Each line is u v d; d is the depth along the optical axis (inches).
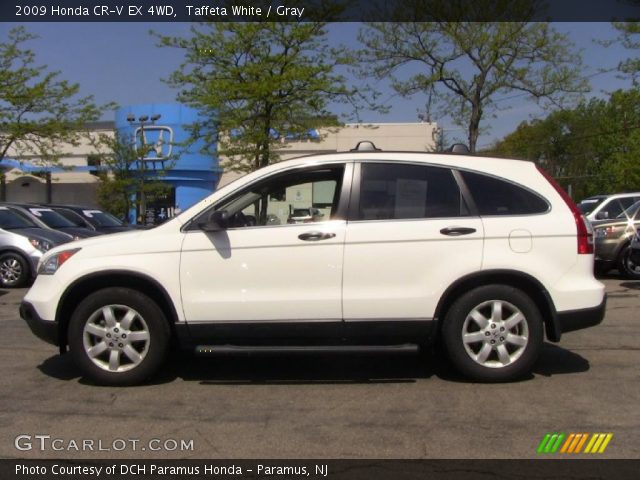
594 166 2305.6
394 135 1412.4
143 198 1299.2
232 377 232.2
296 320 213.0
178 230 217.3
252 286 213.2
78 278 215.3
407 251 211.9
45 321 217.8
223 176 1462.8
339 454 163.8
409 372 236.7
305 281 212.5
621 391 211.9
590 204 567.5
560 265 214.2
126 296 215.5
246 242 213.2
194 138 822.5
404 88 861.8
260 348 212.8
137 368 217.6
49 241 495.2
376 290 212.5
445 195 217.9
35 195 1601.9
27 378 231.6
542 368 239.8
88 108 902.4
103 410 197.0
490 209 217.0
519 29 807.7
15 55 856.9
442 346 227.0
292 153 1331.2
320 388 218.5
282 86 746.2
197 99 766.5
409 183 218.7
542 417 188.1
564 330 215.9
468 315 215.3
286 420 187.8
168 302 214.1
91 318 217.8
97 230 634.2
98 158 1384.1
